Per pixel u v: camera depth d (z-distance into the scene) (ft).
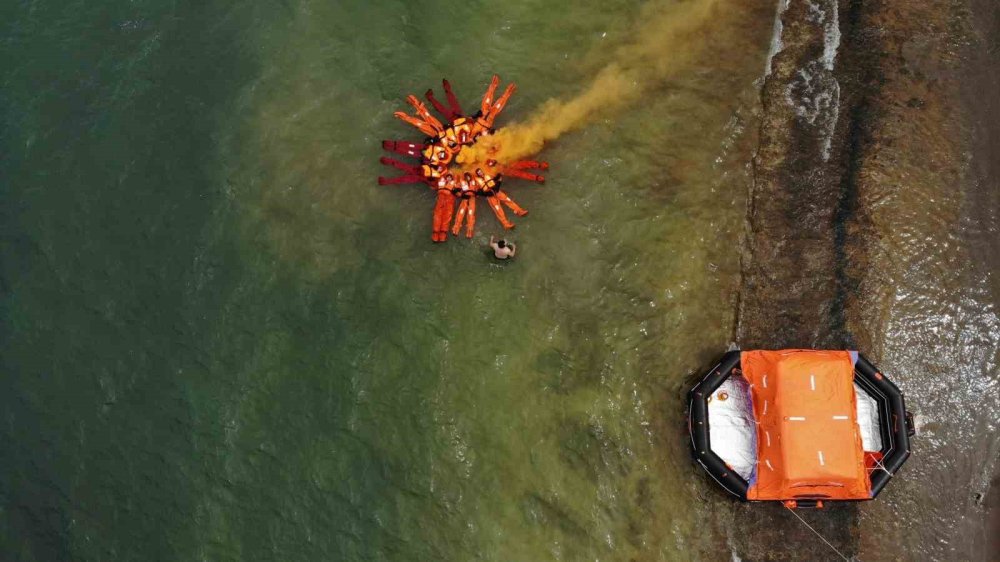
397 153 47.75
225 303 46.93
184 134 49.49
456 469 44.19
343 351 45.96
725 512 44.37
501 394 45.21
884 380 42.32
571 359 45.70
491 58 49.42
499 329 46.06
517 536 43.52
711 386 43.57
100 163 49.39
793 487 41.22
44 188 49.19
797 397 40.96
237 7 51.49
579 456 44.60
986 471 44.14
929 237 45.88
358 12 50.70
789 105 48.47
